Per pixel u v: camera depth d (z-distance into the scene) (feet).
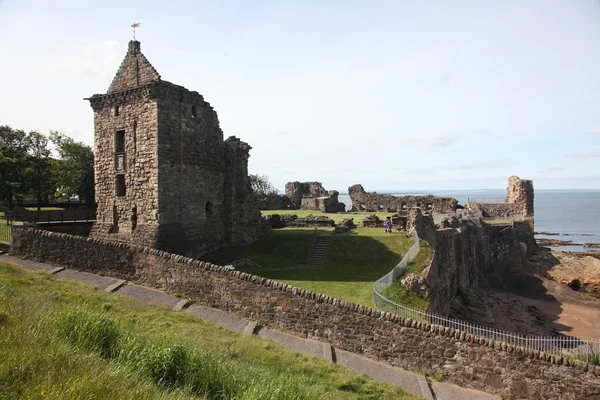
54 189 190.90
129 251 75.92
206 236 113.80
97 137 109.50
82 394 24.13
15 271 65.77
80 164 194.80
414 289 89.20
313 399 35.91
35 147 185.68
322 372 50.26
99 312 40.81
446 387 53.78
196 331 55.06
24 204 213.25
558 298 172.76
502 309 149.69
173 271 72.13
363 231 137.59
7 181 160.25
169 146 101.24
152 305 64.13
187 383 32.94
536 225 527.40
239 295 67.05
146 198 100.22
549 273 199.62
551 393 51.67
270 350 53.98
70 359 28.78
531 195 240.73
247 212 123.34
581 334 127.44
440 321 77.51
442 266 135.85
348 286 89.56
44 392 23.22
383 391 48.39
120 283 72.54
